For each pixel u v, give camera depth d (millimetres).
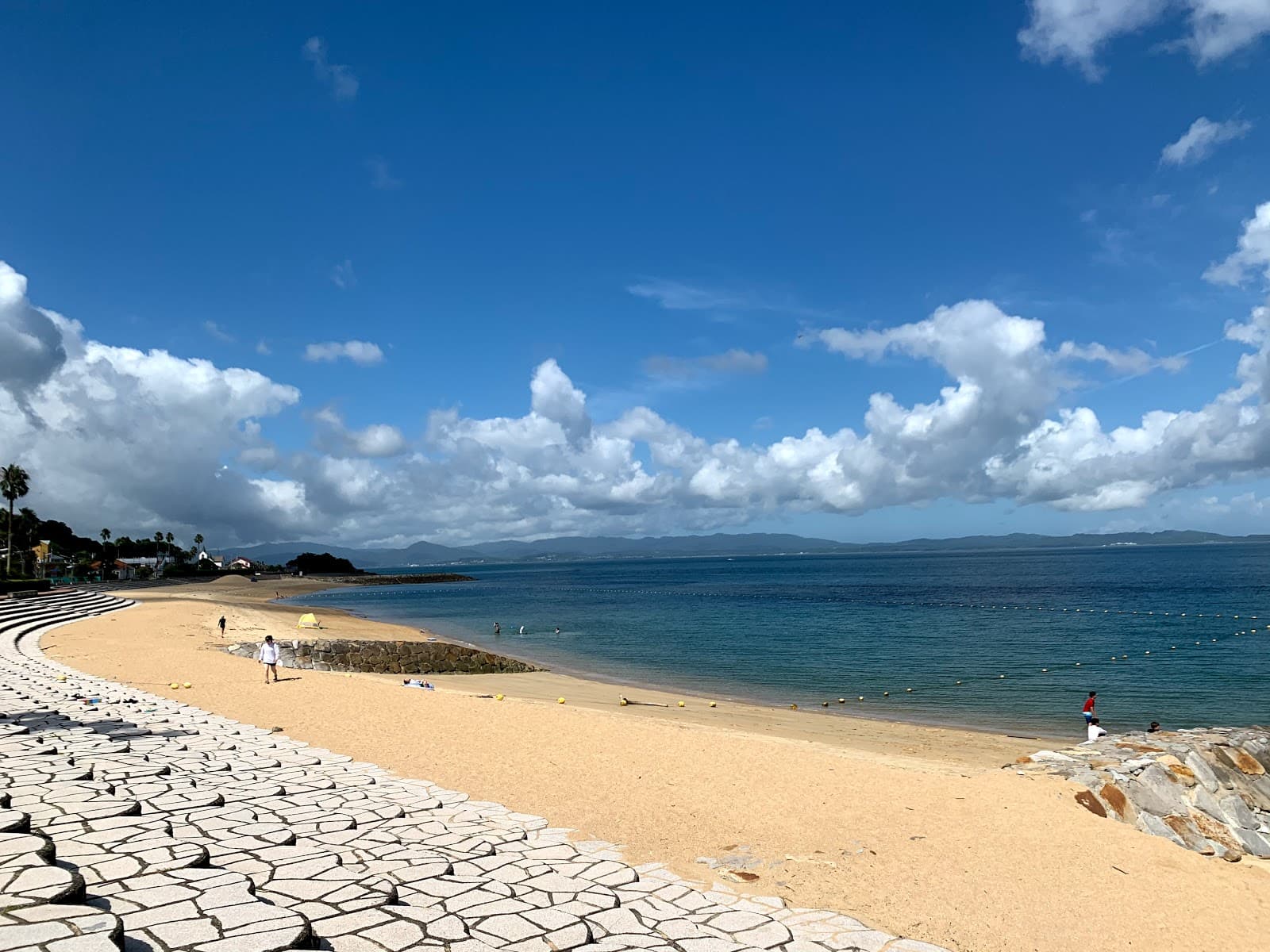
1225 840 11797
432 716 18156
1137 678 31984
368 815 9250
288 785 10602
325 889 6016
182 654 29594
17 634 35000
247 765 11852
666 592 107000
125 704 17219
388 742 15359
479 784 12438
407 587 146875
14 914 4234
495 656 38344
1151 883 9242
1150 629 47312
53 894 4574
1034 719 25172
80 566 117562
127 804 7645
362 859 7172
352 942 5066
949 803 11641
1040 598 74500
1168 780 12773
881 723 24047
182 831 7312
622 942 5988
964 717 25500
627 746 15258
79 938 3930
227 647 35500
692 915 6969
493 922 5855
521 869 7703
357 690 21984
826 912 7523
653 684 32500
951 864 9391
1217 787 12977
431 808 10297
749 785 12617
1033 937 7746
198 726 15195
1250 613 54438
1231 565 138000
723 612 69312
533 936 5672
